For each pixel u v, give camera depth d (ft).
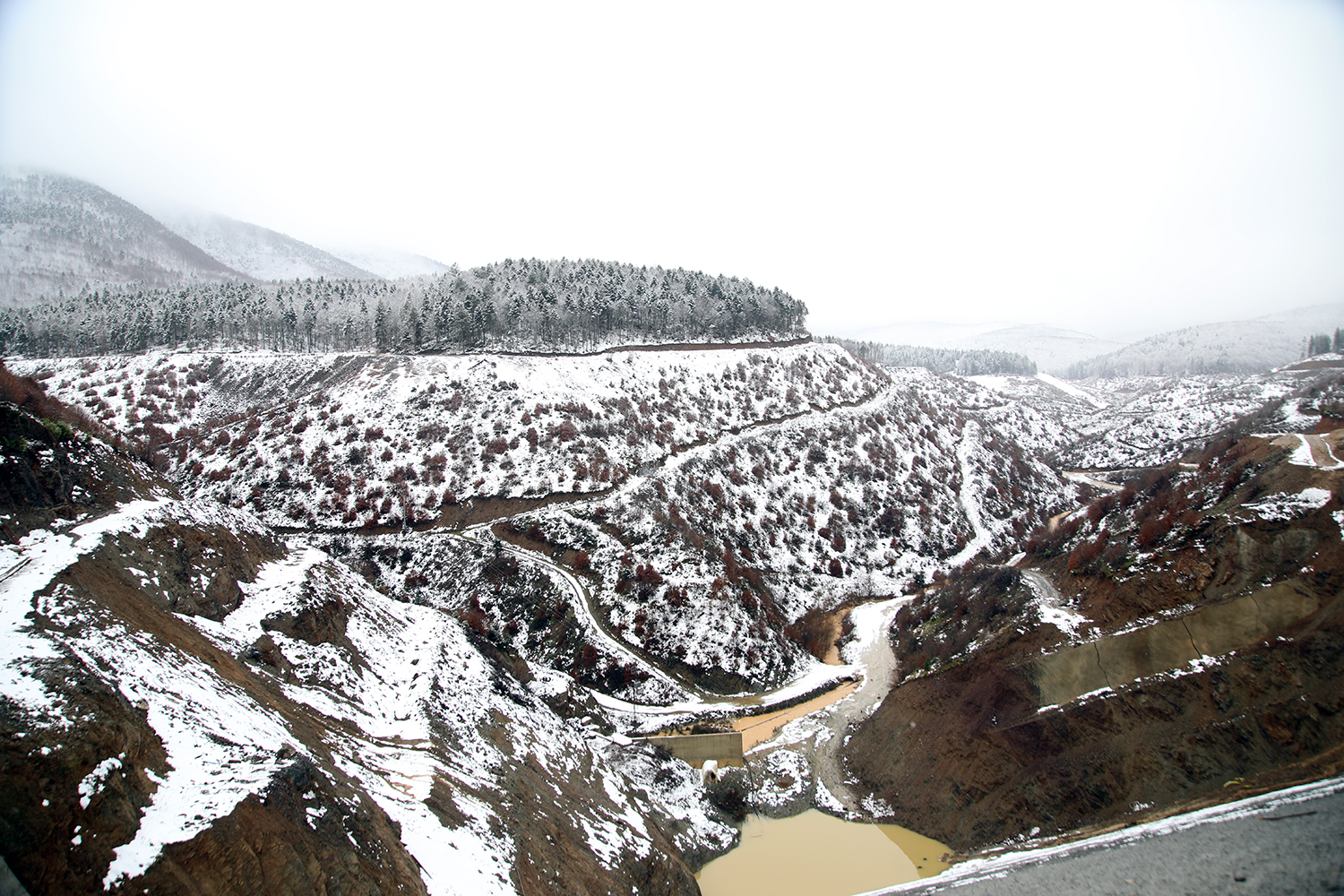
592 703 218.79
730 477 355.15
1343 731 128.47
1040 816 149.18
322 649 148.66
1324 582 148.97
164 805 77.71
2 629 89.86
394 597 270.87
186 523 151.53
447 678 165.07
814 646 278.87
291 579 164.55
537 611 260.21
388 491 315.99
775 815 181.16
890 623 291.38
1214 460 248.32
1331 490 167.22
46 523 122.01
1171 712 148.05
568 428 347.56
